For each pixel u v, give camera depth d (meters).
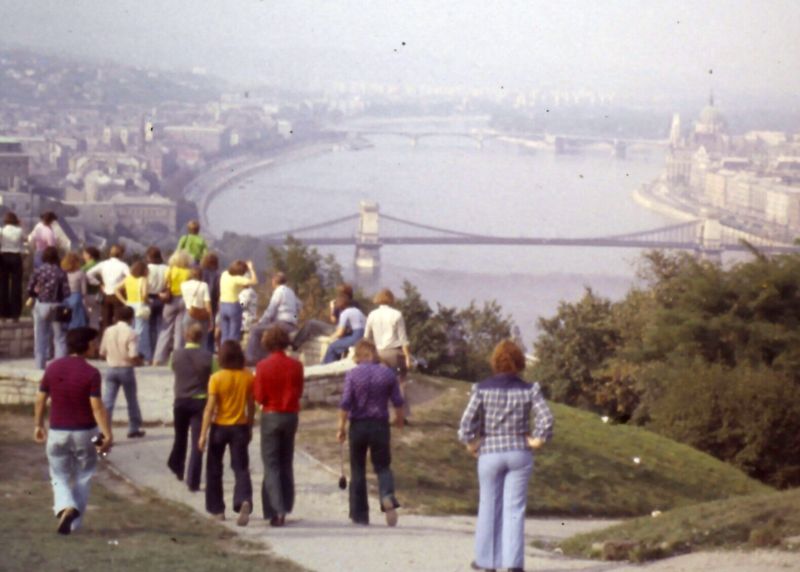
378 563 17.77
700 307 71.38
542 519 28.19
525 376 98.00
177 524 20.39
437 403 35.94
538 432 16.59
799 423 51.34
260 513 22.36
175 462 24.33
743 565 16.48
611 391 80.12
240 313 34.12
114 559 16.45
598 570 17.12
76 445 18.59
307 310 84.31
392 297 29.17
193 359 23.91
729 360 69.25
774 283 69.94
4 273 36.19
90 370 18.73
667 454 38.06
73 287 32.41
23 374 30.55
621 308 95.94
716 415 52.25
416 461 29.41
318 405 32.72
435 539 20.55
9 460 25.55
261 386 21.00
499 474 16.81
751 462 51.72
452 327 96.06
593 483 32.47
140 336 35.25
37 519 19.45
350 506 21.88
